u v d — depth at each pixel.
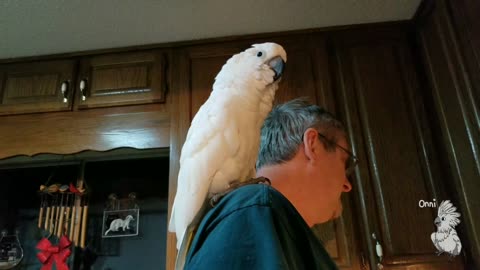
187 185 0.75
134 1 1.37
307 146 0.75
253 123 0.82
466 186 1.20
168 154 1.46
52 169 1.69
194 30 1.54
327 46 1.56
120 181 1.76
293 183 0.73
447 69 1.30
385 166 1.35
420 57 1.50
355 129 1.41
